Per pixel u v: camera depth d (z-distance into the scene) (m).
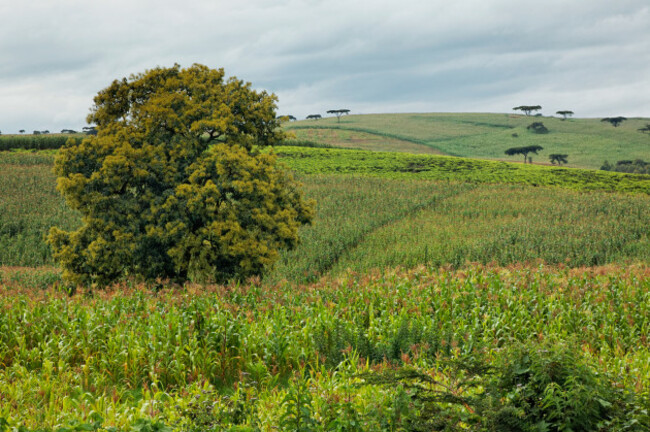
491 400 6.95
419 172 78.12
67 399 9.45
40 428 8.12
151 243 25.34
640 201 53.62
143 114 26.11
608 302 16.80
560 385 6.91
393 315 15.55
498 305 16.09
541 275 19.95
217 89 27.66
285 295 17.95
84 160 25.53
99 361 12.16
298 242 28.06
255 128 28.67
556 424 6.62
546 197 57.41
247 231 25.98
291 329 13.85
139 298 16.42
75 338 12.88
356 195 59.59
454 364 8.02
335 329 13.91
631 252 36.38
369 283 19.61
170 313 13.64
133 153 25.08
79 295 16.06
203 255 25.58
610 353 13.50
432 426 7.10
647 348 13.70
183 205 25.16
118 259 24.55
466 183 67.38
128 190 26.22
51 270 35.75
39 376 11.06
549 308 16.02
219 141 28.50
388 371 7.93
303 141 111.50
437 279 19.62
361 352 13.06
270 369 12.55
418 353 12.62
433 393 7.69
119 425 8.12
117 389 11.30
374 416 7.78
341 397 8.74
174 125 26.06
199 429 7.55
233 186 25.19
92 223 24.72
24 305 14.83
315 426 7.62
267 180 27.14
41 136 103.81
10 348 12.95
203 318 13.53
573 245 37.28
